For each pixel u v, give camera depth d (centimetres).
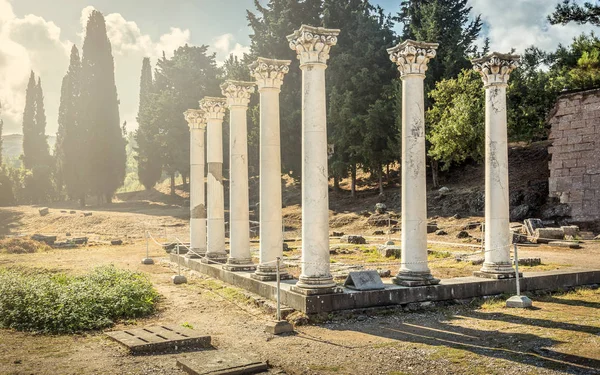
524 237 2809
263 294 1477
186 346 1030
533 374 816
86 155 5950
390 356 939
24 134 8169
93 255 2830
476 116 3884
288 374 857
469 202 3881
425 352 955
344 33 5131
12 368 890
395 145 4338
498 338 1038
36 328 1169
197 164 2298
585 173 3219
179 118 5888
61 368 891
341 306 1268
